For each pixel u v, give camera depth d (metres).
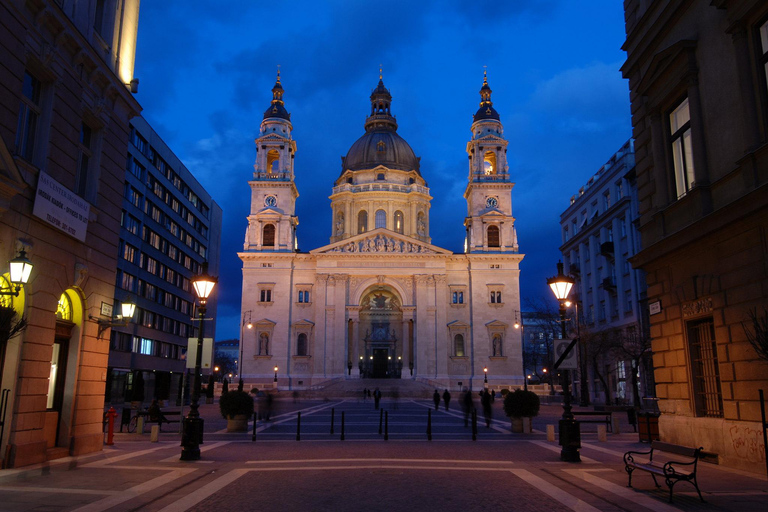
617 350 56.34
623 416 42.69
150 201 72.38
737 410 16.05
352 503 11.77
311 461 17.80
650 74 20.36
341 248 89.12
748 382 15.55
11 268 13.59
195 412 18.42
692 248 18.12
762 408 13.38
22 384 15.98
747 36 15.67
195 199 90.56
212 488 13.36
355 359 85.88
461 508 11.38
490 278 89.38
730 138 16.56
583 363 56.81
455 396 76.69
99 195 20.55
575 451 17.80
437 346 86.25
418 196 103.44
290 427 30.81
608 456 19.22
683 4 18.81
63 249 18.03
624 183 57.09
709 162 17.53
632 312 54.94
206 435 26.67
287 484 13.88
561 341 18.73
